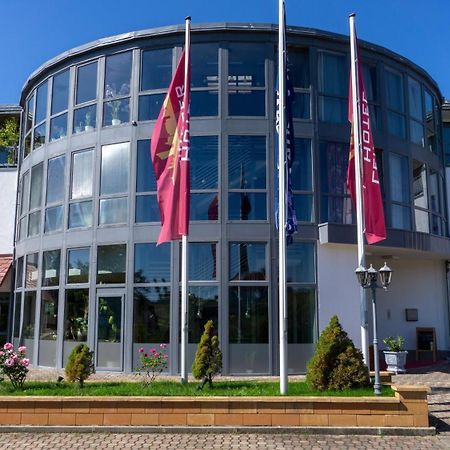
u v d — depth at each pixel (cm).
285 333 943
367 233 1129
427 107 1795
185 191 1102
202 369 987
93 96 1564
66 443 770
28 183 1750
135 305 1398
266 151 1427
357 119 1155
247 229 1389
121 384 1025
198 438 793
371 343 1627
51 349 1509
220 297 1364
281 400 834
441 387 1191
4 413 848
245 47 1479
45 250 1578
